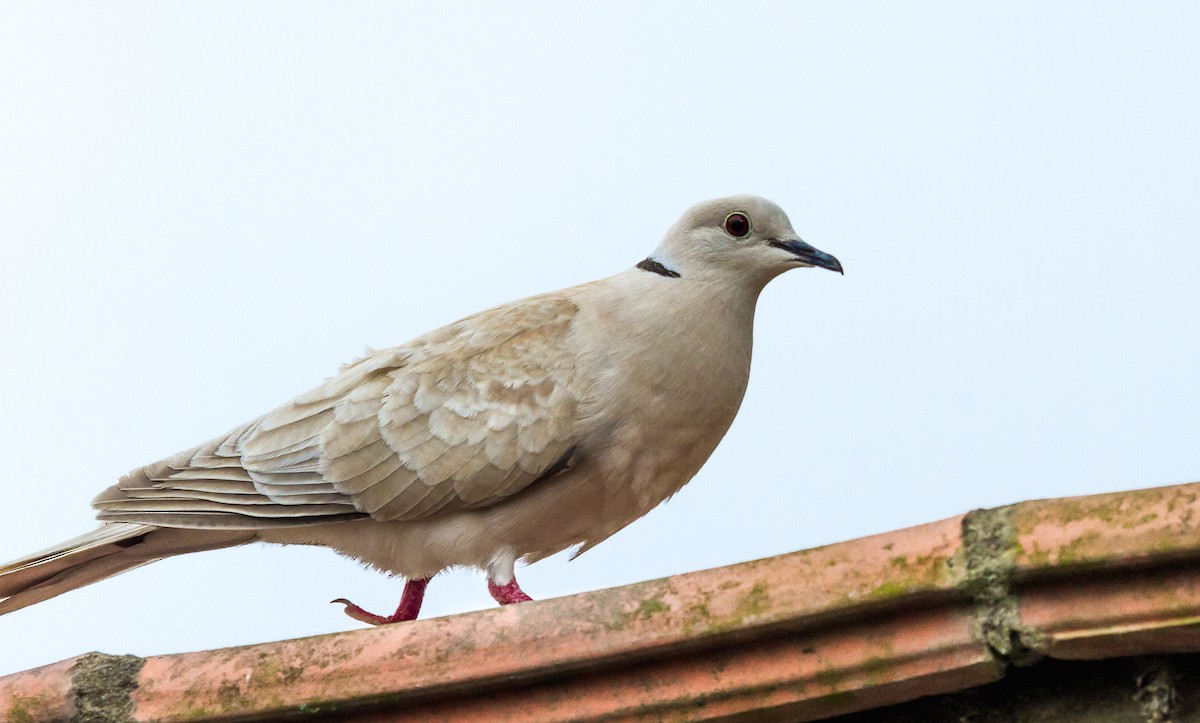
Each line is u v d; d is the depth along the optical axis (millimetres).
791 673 6637
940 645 6367
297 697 7266
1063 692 6457
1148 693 6273
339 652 7312
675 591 6840
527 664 6949
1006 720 6559
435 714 7219
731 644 6727
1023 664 6340
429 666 7109
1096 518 6078
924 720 6746
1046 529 6164
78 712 7574
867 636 6531
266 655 7438
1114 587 6082
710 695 6762
